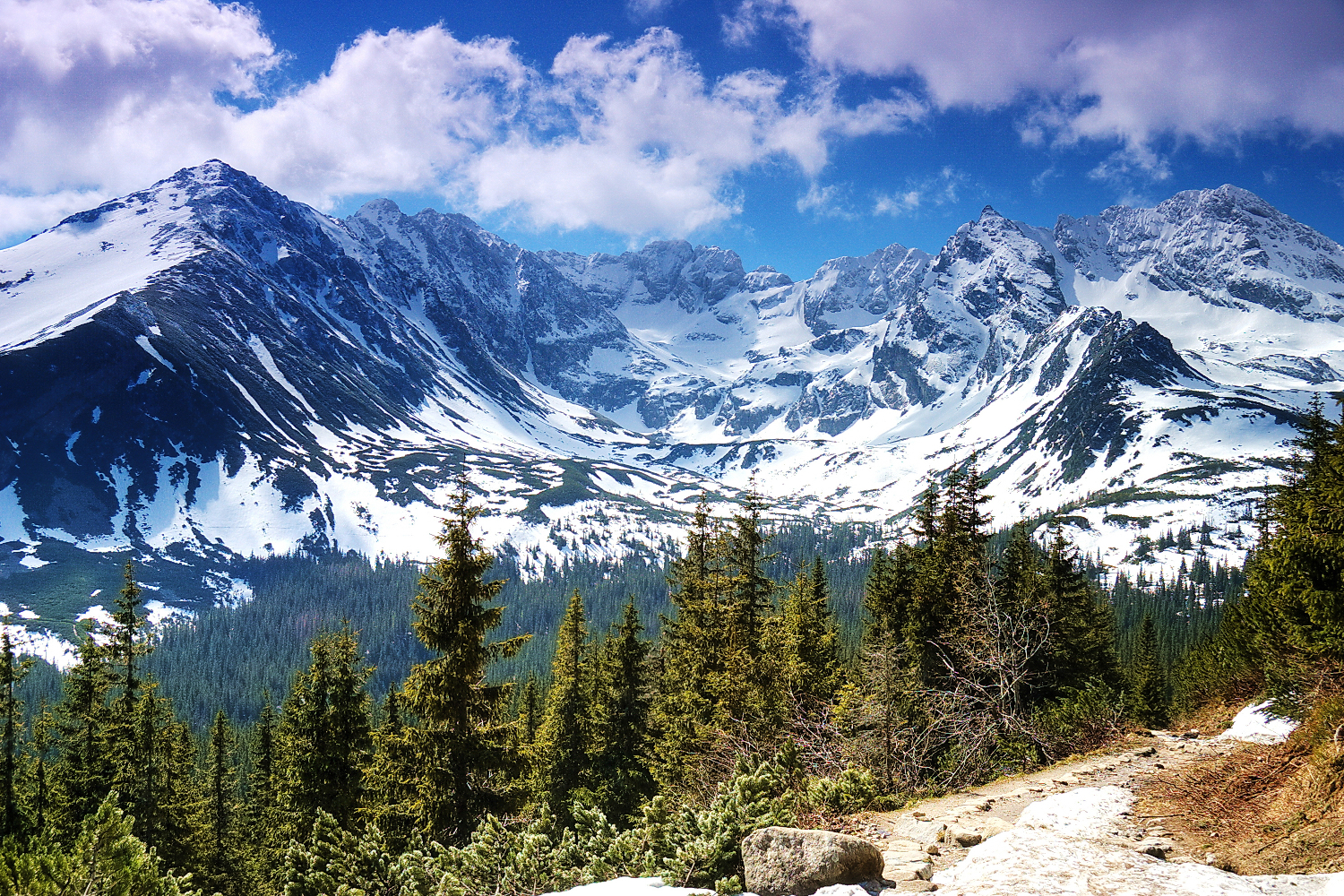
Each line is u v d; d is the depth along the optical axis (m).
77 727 38.09
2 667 35.22
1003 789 14.88
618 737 40.25
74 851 11.58
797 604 37.62
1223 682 24.81
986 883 7.89
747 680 28.69
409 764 21.92
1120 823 10.55
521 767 22.28
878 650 22.33
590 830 12.57
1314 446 27.23
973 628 24.69
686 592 37.31
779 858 8.86
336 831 15.52
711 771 21.44
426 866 13.94
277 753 47.06
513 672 139.88
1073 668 32.50
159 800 39.09
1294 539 15.90
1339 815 8.80
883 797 15.23
